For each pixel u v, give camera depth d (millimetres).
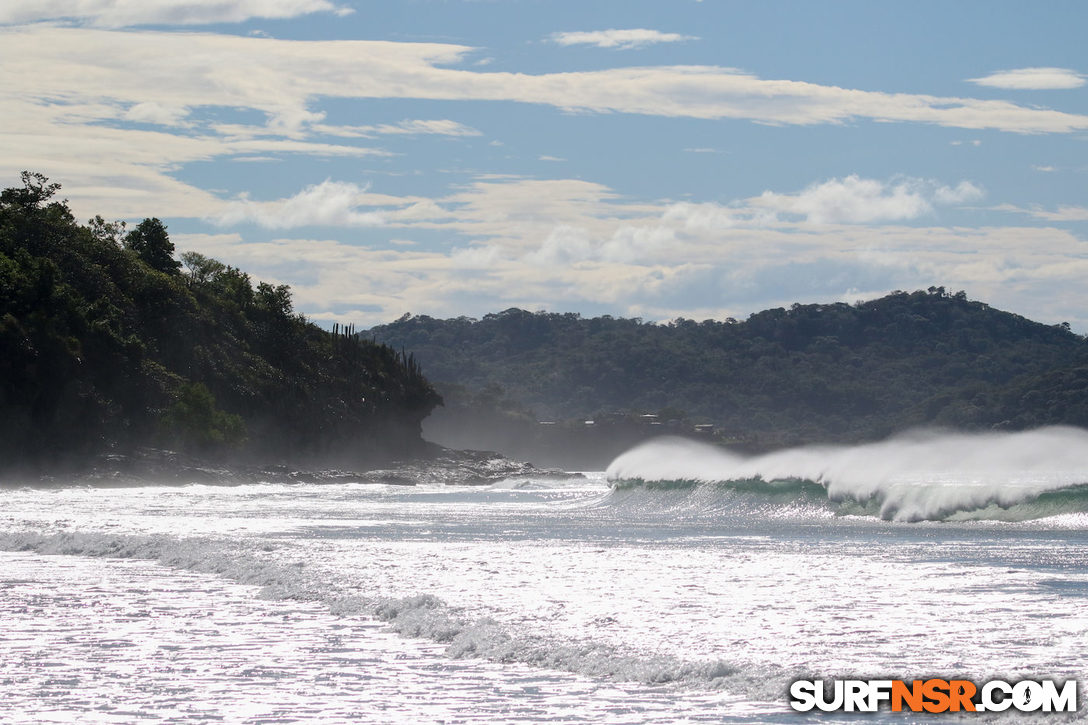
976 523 61906
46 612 31828
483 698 21719
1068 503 62062
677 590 33500
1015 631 26250
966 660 23406
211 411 193625
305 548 47625
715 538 54156
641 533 58594
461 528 63656
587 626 27625
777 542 51531
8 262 183375
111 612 31781
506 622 28375
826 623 27562
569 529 62406
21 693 22250
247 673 23891
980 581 35125
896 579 35812
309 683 23000
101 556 47062
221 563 42125
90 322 185125
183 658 25422
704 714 20469
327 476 195875
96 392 178000
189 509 89875
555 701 21453
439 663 24750
